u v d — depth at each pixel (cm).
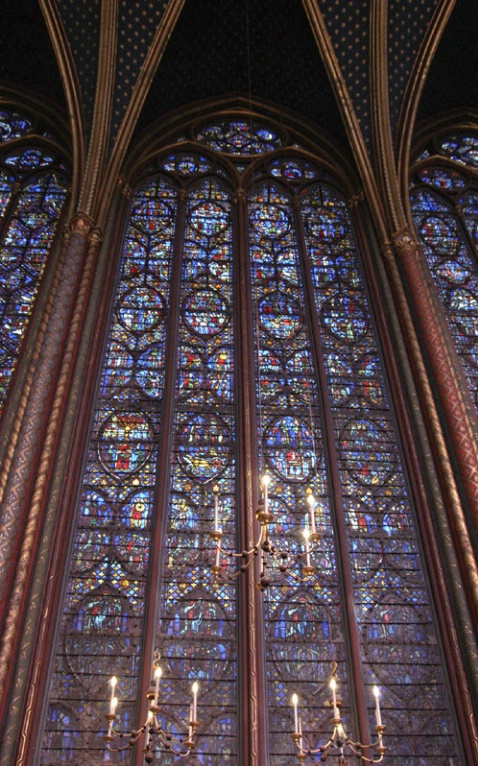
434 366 1048
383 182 1296
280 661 862
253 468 997
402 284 1175
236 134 1477
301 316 1193
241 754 794
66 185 1336
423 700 844
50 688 817
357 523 975
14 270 1207
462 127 1494
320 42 1353
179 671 849
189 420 1053
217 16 1407
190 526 955
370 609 906
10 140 1384
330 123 1445
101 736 797
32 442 915
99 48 1295
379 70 1341
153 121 1444
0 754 730
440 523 930
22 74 1414
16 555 834
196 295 1207
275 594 910
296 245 1302
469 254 1322
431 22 1350
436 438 989
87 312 1096
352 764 795
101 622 875
